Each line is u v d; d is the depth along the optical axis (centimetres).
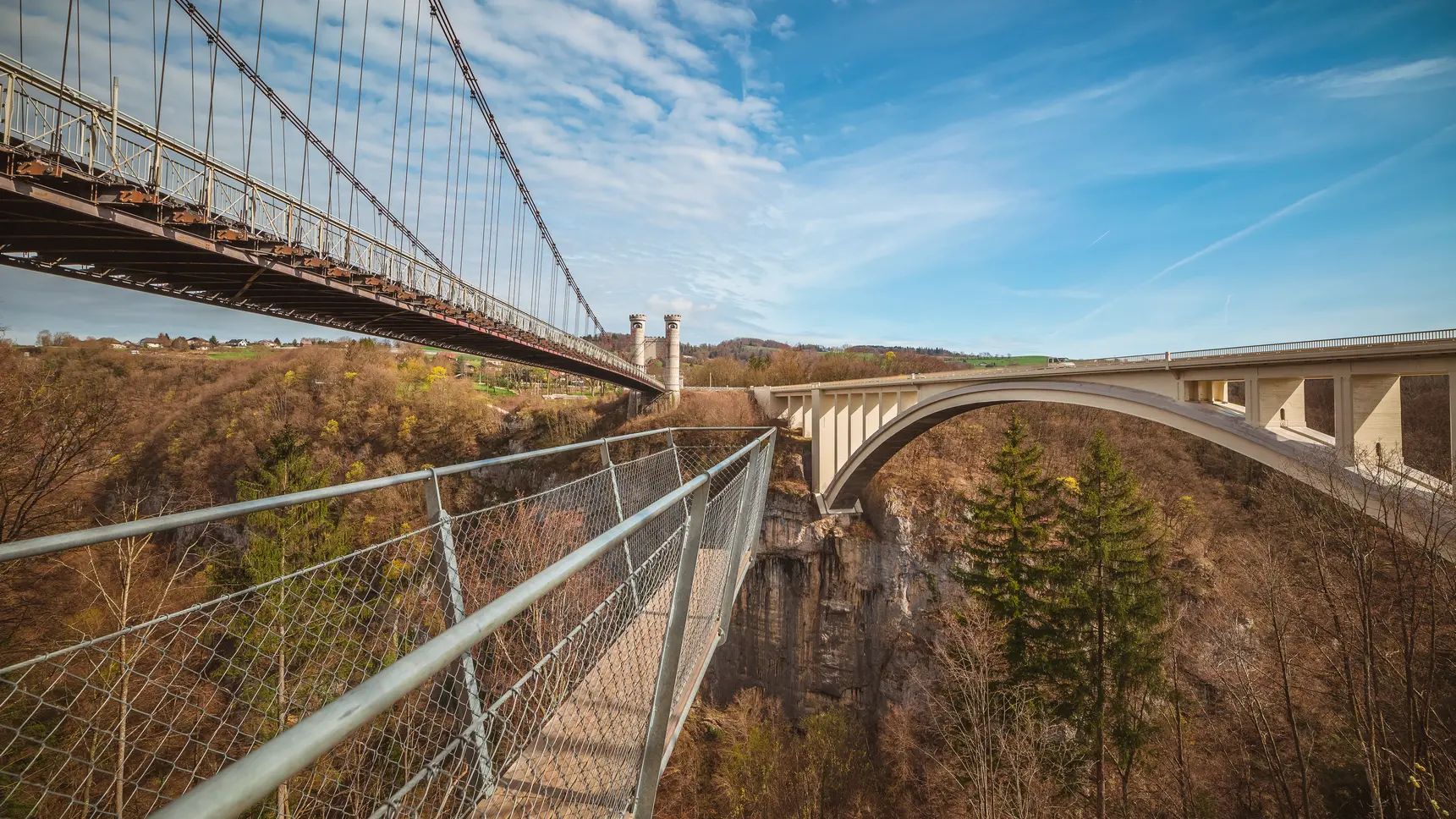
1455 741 1261
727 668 3500
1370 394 1303
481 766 279
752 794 2298
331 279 1269
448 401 5031
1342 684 1483
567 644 307
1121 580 1634
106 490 3105
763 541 3491
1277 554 1703
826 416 3519
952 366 7169
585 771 273
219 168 1005
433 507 355
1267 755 1456
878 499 3331
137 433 3506
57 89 762
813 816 2195
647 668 327
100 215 816
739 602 3525
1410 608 1237
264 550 1170
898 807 2212
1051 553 1820
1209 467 3678
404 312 1569
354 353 5275
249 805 61
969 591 1941
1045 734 1555
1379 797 1159
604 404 5862
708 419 4450
